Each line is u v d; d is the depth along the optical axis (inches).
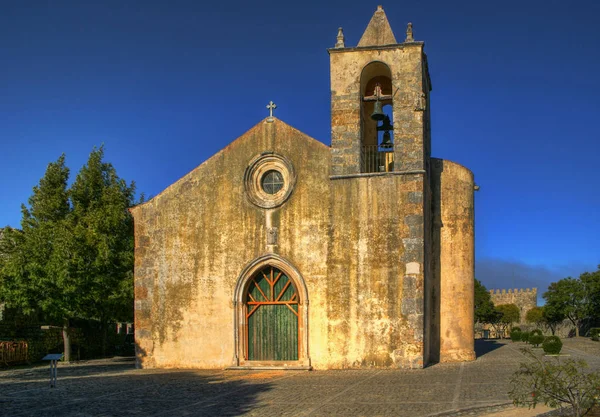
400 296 948.6
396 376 844.6
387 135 1079.0
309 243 995.3
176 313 1037.8
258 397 681.0
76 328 1489.9
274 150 1034.1
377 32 1034.7
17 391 783.7
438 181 1133.1
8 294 1197.7
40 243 1227.9
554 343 1289.4
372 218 976.9
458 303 1096.2
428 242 1050.1
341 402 631.2
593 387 498.6
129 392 748.6
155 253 1058.7
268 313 1015.0
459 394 660.1
